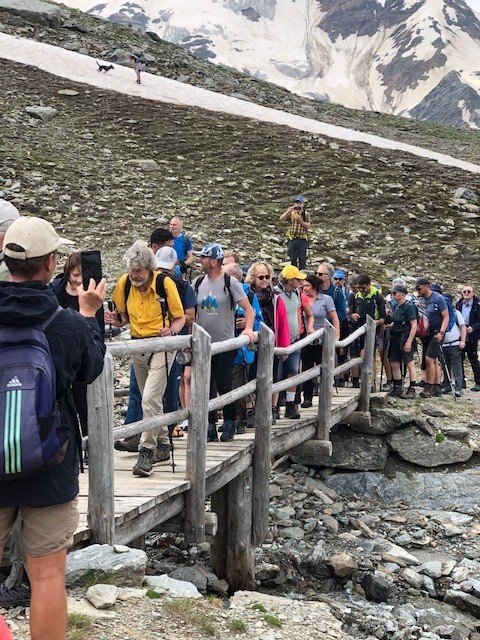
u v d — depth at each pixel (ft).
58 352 12.23
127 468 23.89
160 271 24.31
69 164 96.78
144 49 203.82
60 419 12.02
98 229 75.66
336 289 40.86
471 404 47.50
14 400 11.51
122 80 158.40
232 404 27.89
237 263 30.48
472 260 84.79
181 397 31.14
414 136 181.57
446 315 47.01
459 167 131.54
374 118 205.46
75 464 12.79
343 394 42.39
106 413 18.26
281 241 82.48
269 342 27.32
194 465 22.21
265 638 18.19
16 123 111.34
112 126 120.37
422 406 45.24
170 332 23.57
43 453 11.55
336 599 28.32
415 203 100.94
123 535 19.47
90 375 13.03
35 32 190.39
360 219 94.32
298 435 33.35
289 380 31.19
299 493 38.04
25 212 76.54
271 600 20.84
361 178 108.88
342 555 30.14
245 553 27.81
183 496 22.40
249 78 212.84
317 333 34.40
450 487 39.47
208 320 26.94
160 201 89.86
